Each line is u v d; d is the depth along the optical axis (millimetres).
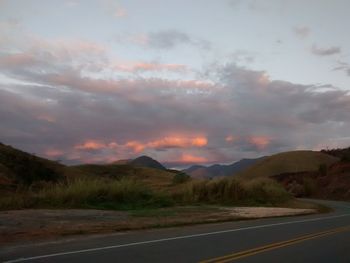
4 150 44031
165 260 10047
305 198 62844
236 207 30578
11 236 13453
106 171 73375
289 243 13156
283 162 124750
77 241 12797
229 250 11594
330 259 10773
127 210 24328
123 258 10172
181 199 33688
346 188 63281
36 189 27609
